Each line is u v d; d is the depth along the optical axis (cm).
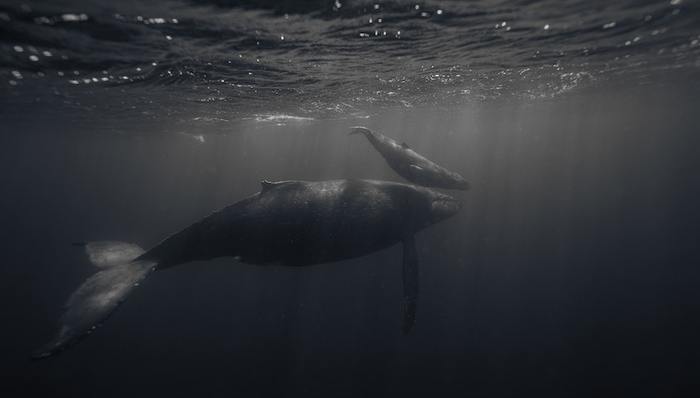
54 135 3509
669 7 835
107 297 609
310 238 700
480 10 745
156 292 2888
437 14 751
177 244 735
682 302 1988
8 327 2108
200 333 2098
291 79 1318
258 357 1788
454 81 1575
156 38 807
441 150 10919
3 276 3062
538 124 4675
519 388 1459
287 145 6053
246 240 701
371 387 1516
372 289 2602
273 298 2645
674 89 2605
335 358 1733
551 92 2188
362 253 774
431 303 2292
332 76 1312
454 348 1766
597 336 1761
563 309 2075
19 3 595
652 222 4031
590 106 3155
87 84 1278
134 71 1105
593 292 2273
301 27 775
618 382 1432
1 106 1881
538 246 3381
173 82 1269
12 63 1006
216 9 648
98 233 4772
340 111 2373
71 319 544
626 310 1988
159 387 1599
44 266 3391
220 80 1271
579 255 3034
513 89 1947
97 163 9200
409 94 1867
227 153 6825
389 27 812
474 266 2925
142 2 605
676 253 2827
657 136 9331
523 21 837
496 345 1766
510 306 2170
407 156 828
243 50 937
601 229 3928
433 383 1523
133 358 1841
